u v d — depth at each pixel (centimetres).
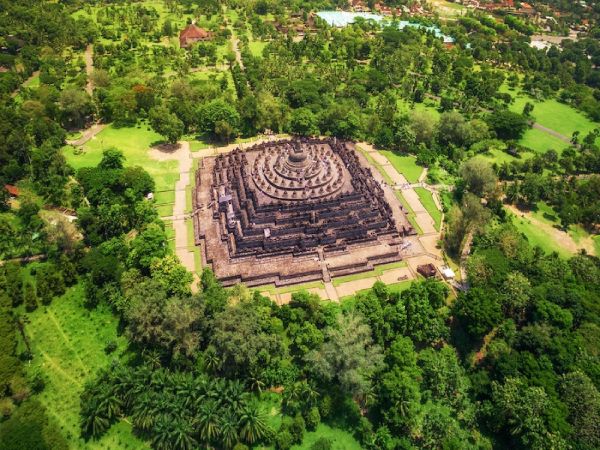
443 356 11831
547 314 12325
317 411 10412
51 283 13162
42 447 9512
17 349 11769
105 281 13175
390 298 13138
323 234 15300
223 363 10656
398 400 10325
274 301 13262
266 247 14762
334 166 18588
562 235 17300
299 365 11600
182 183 18075
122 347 11938
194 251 14950
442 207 17700
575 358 11556
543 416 9981
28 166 17925
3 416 10262
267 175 17462
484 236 15350
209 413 9569
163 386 10212
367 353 10838
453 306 13050
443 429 10212
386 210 16650
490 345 11912
